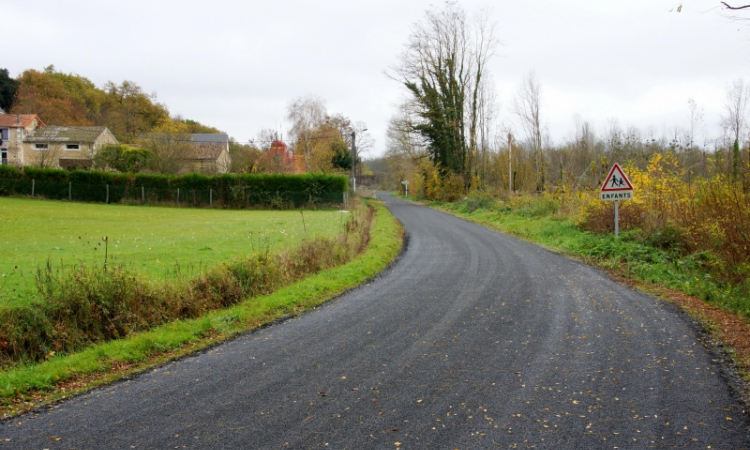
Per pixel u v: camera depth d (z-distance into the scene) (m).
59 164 57.47
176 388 5.71
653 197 16.92
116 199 46.41
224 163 65.38
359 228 21.31
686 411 4.68
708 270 11.53
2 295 8.98
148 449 4.21
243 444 4.27
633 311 8.72
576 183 30.52
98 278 8.52
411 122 52.78
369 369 6.16
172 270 12.87
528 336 7.38
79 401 5.41
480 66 49.66
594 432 4.32
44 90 71.31
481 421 4.62
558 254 16.38
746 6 6.58
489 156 49.94
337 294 10.98
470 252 17.27
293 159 66.62
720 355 6.26
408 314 8.96
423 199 64.31
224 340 7.75
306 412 4.92
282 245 17.12
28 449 4.25
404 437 4.34
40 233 23.06
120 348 7.21
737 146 16.61
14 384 5.82
